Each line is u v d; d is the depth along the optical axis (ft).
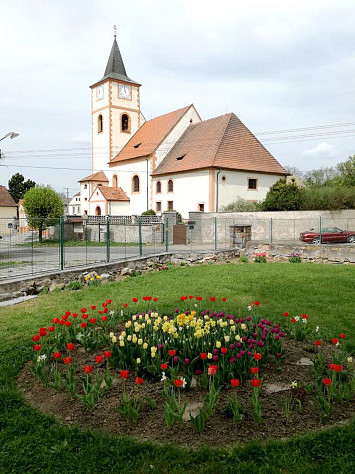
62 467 10.36
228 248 71.51
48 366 16.49
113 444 11.16
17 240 44.04
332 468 10.18
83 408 13.20
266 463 10.36
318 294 32.45
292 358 17.47
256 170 120.78
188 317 17.78
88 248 83.71
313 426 12.01
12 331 21.89
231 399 12.84
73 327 20.27
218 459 10.48
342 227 98.07
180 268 51.08
